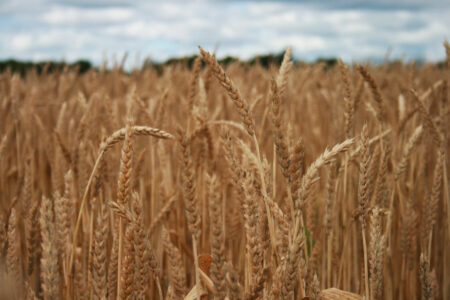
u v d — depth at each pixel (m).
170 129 1.23
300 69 2.68
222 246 0.52
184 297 0.67
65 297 0.65
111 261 0.65
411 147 0.83
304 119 1.78
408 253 0.92
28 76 2.95
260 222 0.58
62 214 0.64
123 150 0.56
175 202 0.96
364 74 0.87
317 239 0.92
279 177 1.01
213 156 0.93
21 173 1.07
